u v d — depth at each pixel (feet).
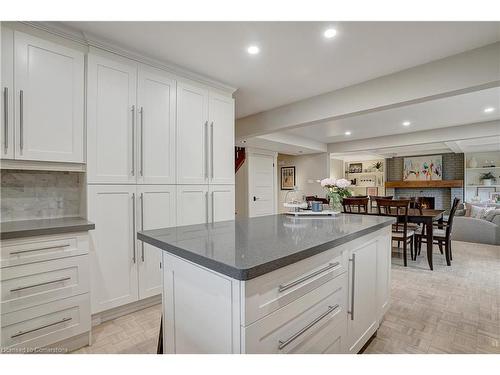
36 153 5.98
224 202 9.77
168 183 8.20
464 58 7.55
